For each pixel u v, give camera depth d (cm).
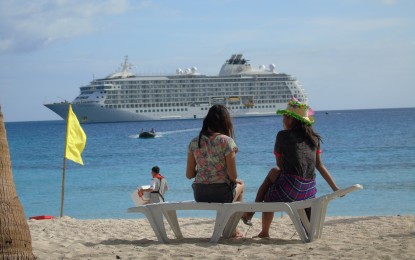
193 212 1656
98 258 626
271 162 3528
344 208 1684
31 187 2555
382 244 700
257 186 2317
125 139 7481
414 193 1991
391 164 3164
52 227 1002
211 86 12612
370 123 10456
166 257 621
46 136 9850
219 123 734
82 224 1046
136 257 625
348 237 813
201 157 730
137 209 750
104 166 3706
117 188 2439
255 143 5678
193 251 658
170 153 4825
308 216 782
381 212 1606
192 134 8094
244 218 774
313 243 706
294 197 724
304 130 731
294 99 743
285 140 726
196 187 739
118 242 762
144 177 2931
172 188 2291
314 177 744
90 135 8962
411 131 7044
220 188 726
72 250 679
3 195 516
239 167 3228
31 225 1034
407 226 938
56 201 2058
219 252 650
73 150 1298
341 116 17812
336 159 3616
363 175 2645
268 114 12938
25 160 4459
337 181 2427
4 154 522
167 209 741
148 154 4788
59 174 3206
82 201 2044
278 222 1030
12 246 514
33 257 529
